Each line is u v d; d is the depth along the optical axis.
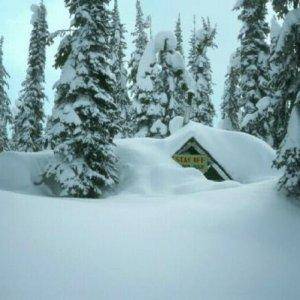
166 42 35.00
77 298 6.31
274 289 7.83
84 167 20.58
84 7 22.22
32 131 40.84
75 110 21.47
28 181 21.78
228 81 43.16
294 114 14.09
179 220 11.31
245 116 30.58
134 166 22.36
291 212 12.75
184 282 7.44
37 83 41.31
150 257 8.27
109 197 19.70
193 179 21.06
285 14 15.48
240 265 8.70
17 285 6.36
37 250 7.65
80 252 7.92
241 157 25.11
